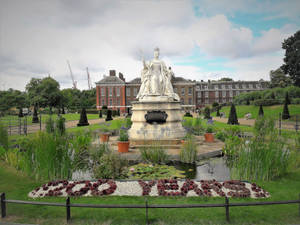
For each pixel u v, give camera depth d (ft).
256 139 20.89
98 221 12.76
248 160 20.39
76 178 21.71
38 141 20.89
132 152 31.04
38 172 20.68
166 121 37.58
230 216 13.19
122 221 12.75
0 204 13.89
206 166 25.46
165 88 41.06
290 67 133.28
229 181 18.52
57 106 200.34
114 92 206.69
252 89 232.73
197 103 233.35
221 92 234.58
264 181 19.54
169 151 31.65
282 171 20.89
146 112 37.65
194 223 12.44
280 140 21.44
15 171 23.00
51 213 13.80
